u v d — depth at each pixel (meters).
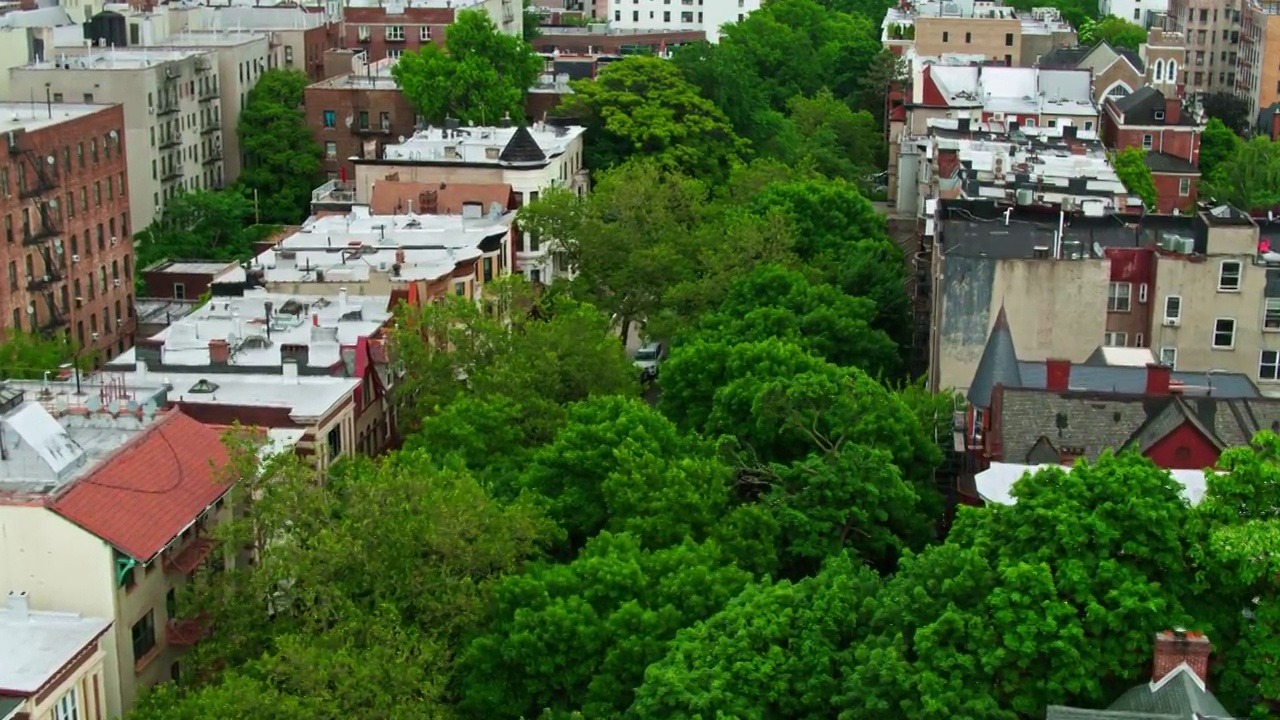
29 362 117.56
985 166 153.12
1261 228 121.56
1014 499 79.12
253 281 127.81
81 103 188.25
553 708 71.25
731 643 66.75
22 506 69.56
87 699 67.38
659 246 143.75
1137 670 62.56
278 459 77.06
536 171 165.50
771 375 101.44
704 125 196.38
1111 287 111.38
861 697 62.81
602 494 86.19
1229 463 68.50
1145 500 65.25
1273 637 63.25
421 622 74.31
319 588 72.00
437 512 75.38
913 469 96.06
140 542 71.19
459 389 104.81
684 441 91.81
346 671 67.44
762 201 154.38
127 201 171.25
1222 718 55.97
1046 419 90.00
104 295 165.25
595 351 109.00
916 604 65.38
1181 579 64.94
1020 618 62.41
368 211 158.12
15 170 148.12
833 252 147.38
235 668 72.06
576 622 71.19
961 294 109.75
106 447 78.06
